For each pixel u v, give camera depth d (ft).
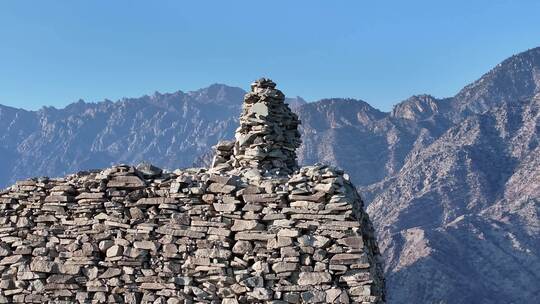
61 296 54.24
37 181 57.47
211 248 52.65
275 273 51.16
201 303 51.78
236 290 51.31
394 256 330.75
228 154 67.31
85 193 55.98
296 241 51.49
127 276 53.47
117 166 56.29
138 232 54.13
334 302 49.88
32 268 54.95
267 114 65.41
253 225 52.31
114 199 55.47
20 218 56.54
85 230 55.26
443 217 423.23
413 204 433.07
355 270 50.49
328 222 51.52
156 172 56.95
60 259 54.95
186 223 53.67
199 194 54.29
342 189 52.47
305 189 52.47
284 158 65.46
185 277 52.54
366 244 55.42
